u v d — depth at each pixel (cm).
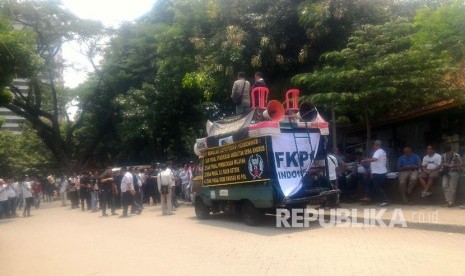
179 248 952
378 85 1404
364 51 1473
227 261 796
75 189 2458
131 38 3359
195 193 1466
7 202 2117
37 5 3206
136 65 3269
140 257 882
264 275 686
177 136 2925
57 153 3731
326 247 870
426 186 1298
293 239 977
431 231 999
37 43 3319
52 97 3788
